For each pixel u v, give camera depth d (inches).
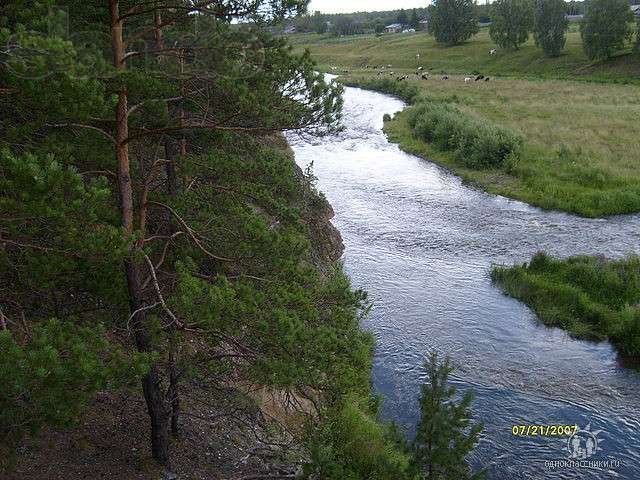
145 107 357.1
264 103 346.3
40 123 296.8
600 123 1815.9
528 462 497.4
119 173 314.2
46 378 224.4
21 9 272.7
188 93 350.3
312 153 1731.1
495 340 704.4
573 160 1449.3
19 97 281.9
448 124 1754.4
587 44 3169.3
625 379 621.3
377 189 1373.0
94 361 238.8
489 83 2942.9
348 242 1042.7
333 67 4298.7
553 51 3516.2
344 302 379.2
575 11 6107.3
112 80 296.4
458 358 665.6
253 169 419.2
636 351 655.1
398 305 797.2
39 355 222.1
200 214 373.1
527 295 802.2
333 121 378.3
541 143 1608.0
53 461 335.6
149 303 332.2
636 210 1163.3
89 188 256.1
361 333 564.4
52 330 248.5
